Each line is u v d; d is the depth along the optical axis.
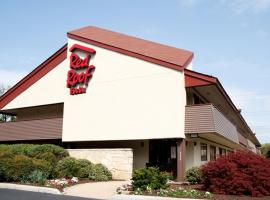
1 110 28.58
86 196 12.77
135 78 20.33
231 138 23.67
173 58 20.06
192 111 18.61
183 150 18.52
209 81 18.41
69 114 22.89
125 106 20.47
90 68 22.14
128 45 22.39
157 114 19.22
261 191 12.62
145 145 21.55
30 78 26.22
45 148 19.45
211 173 13.35
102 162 19.83
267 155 55.75
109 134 20.83
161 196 11.94
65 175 17.70
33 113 28.73
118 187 14.62
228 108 26.09
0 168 16.05
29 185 14.81
